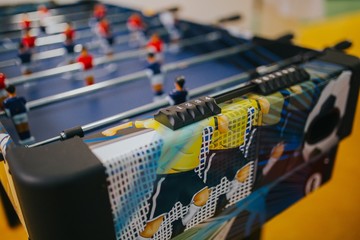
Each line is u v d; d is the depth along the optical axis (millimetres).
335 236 1604
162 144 664
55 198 572
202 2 3799
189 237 811
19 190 596
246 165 838
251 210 939
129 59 1692
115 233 668
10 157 620
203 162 735
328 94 961
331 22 5820
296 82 897
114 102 1234
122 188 637
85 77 1330
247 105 782
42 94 1300
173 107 729
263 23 4480
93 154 625
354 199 1833
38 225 615
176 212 745
